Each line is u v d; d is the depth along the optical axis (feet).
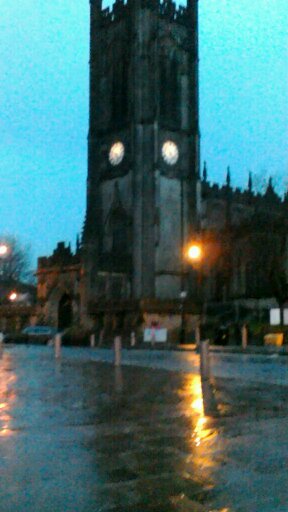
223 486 31.14
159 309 258.16
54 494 29.84
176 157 330.34
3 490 30.48
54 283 322.75
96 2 354.13
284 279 209.56
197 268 286.46
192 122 338.34
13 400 61.00
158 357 140.56
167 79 334.44
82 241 309.63
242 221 297.12
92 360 126.31
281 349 159.94
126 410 54.34
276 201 358.64
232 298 258.57
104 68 348.18
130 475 33.19
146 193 317.63
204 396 63.41
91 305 287.48
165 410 54.29
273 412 53.06
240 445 40.24
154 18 331.57
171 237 321.32
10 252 489.26
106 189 337.31
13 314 342.64
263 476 32.96
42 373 91.81
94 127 346.54
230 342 206.08
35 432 44.47
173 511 27.50
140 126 322.75
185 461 36.14
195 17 348.59
